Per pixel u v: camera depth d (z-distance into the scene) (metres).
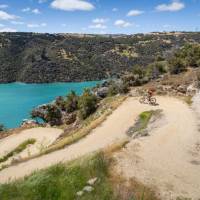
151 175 18.88
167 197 16.28
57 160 28.64
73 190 15.61
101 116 45.94
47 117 76.38
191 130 31.06
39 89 198.62
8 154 55.62
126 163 20.25
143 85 65.06
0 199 15.23
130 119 41.25
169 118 37.12
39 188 15.88
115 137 35.06
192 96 48.22
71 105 77.75
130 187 16.53
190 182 18.50
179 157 22.98
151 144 25.91
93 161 18.81
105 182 16.72
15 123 105.88
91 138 35.59
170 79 59.88
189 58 75.88
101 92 71.50
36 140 61.94
